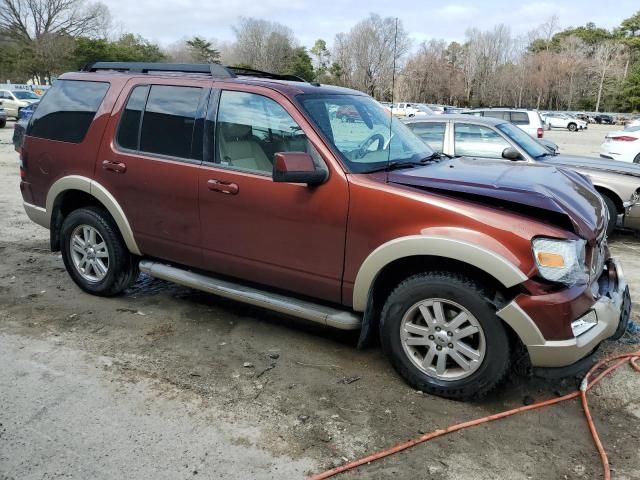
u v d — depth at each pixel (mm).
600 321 3236
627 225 7246
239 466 2785
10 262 5867
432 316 3363
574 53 84062
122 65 4715
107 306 4734
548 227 3078
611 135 14125
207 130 4004
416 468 2803
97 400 3318
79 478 2670
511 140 7516
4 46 62656
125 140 4410
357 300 3543
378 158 3775
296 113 3668
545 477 2764
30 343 4031
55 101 4867
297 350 4027
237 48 64875
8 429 3020
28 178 5047
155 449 2893
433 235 3174
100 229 4652
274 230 3734
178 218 4164
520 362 3633
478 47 79250
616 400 3475
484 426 3158
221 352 3967
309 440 2996
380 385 3566
